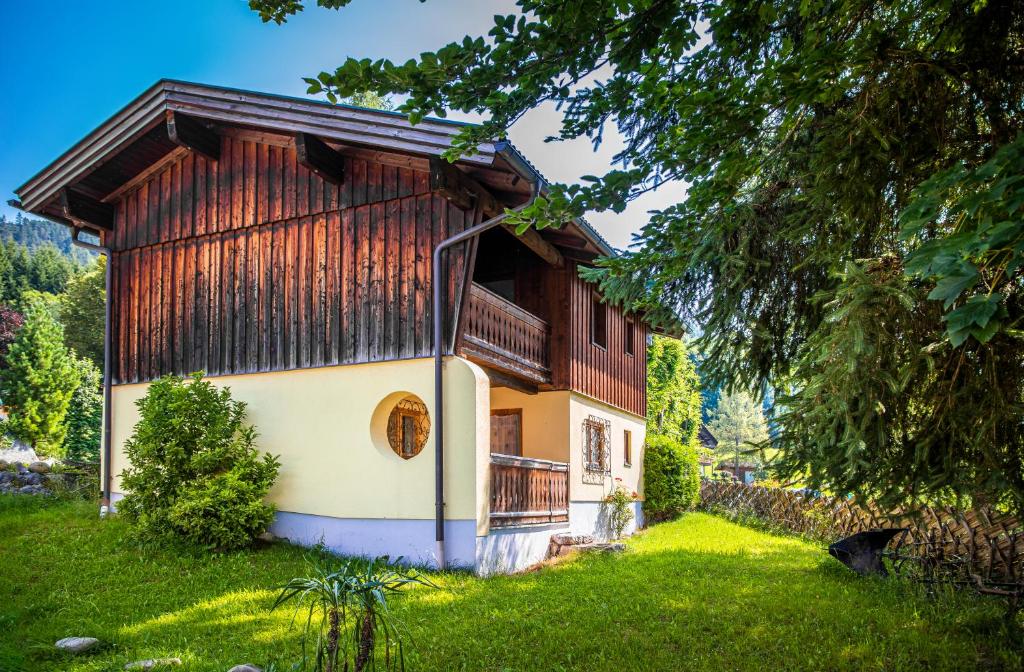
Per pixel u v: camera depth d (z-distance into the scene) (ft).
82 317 96.73
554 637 21.04
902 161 15.43
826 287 21.79
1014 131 14.58
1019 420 14.47
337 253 34.40
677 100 13.74
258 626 22.16
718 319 22.29
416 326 32.17
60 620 22.89
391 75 12.77
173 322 38.60
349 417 33.27
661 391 91.81
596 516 45.42
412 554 31.01
